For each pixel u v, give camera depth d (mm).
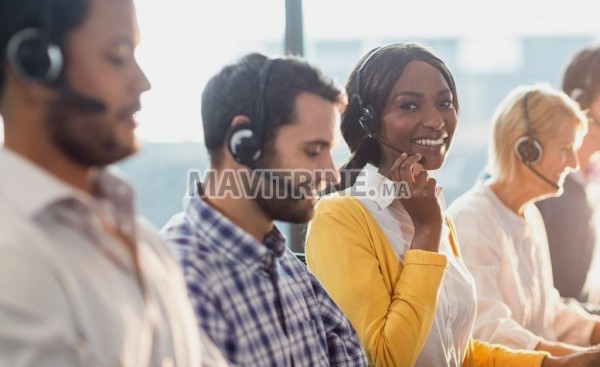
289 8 4102
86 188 1483
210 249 2006
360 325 2588
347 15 5316
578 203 4184
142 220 1665
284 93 2018
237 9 3811
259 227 2090
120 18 1438
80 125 1399
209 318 1903
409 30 5973
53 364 1294
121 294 1407
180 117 3367
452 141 2939
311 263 2697
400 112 2826
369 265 2645
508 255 3420
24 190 1356
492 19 6723
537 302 3535
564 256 4152
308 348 2133
